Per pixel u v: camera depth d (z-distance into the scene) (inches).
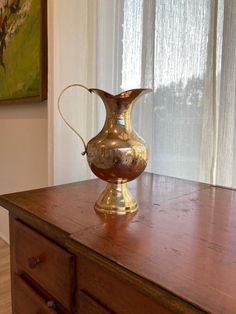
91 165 29.9
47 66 61.7
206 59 44.5
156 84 50.7
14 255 34.1
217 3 42.3
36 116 70.5
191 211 30.4
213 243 23.1
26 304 32.3
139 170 29.7
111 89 57.9
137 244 22.9
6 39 78.4
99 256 21.3
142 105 52.8
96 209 30.7
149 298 18.9
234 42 40.9
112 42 57.5
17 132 79.4
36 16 63.9
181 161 49.4
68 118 56.2
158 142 51.6
